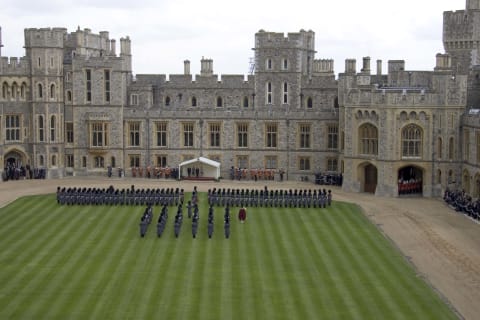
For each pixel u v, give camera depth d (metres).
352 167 87.81
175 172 97.75
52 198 79.00
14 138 98.19
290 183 94.75
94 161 100.06
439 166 83.81
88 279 48.34
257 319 41.44
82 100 99.00
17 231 62.31
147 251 55.72
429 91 83.50
